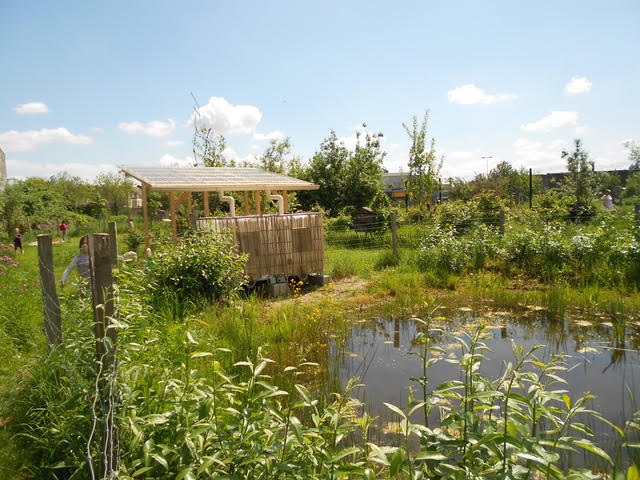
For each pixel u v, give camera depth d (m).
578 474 1.82
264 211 17.92
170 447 2.35
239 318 6.47
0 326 5.64
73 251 15.96
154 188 10.59
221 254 7.75
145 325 4.65
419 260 10.73
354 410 4.00
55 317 4.09
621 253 8.77
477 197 17.88
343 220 18.03
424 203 17.75
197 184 11.23
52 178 41.81
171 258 7.48
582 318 6.87
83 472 2.65
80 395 2.79
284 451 2.16
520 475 2.00
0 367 4.50
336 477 2.04
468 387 2.30
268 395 2.39
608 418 3.83
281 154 24.86
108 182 40.84
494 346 5.79
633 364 5.09
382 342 6.13
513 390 4.24
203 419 2.42
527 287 8.81
